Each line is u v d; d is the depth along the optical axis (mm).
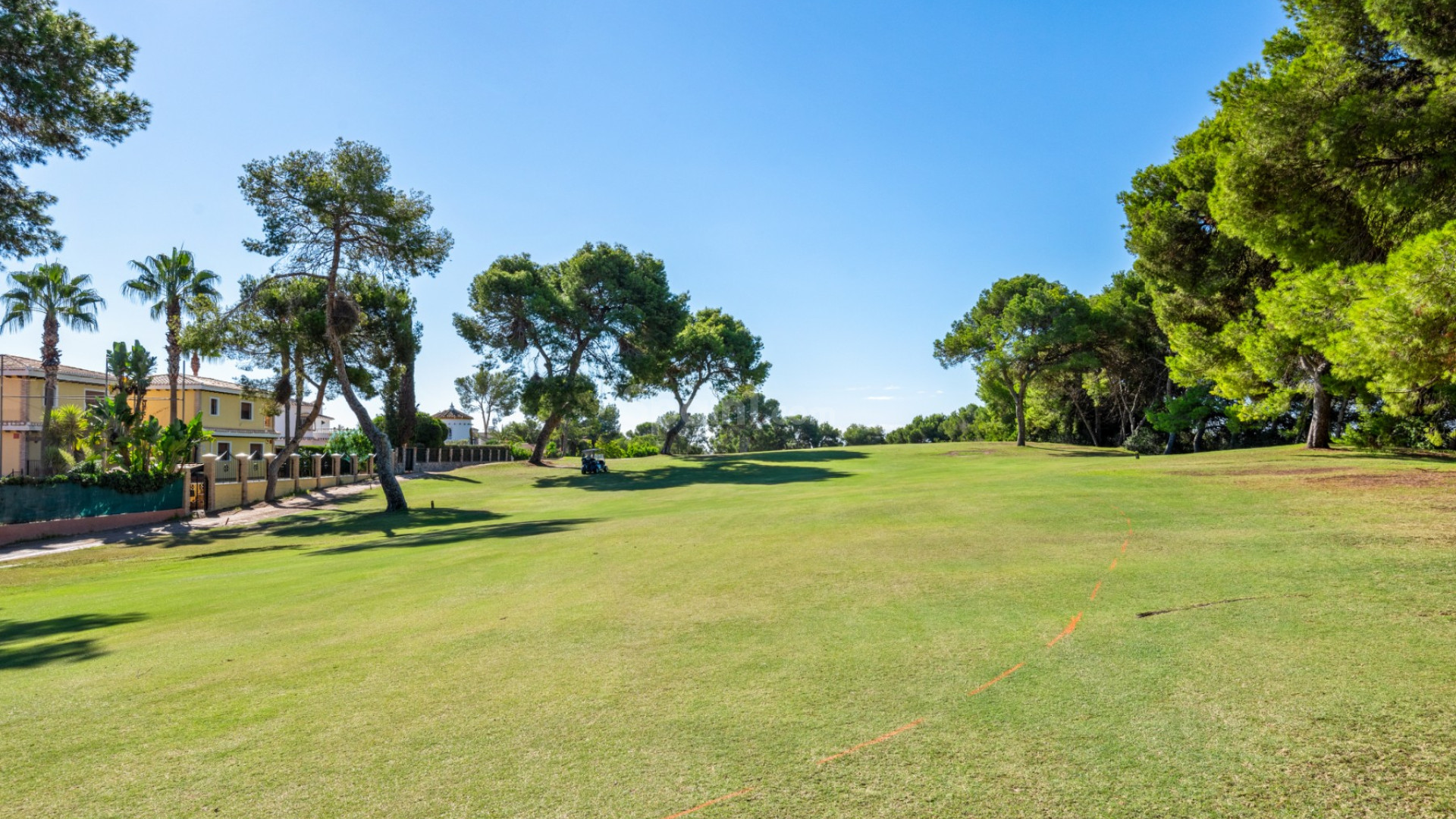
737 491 23328
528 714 3455
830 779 2635
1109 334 38188
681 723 3240
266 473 27016
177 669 4723
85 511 19281
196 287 31547
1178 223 19500
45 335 29703
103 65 12656
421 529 16844
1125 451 38469
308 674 4363
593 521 14852
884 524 9906
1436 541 6152
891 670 3812
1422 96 10141
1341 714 2953
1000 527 8805
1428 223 10281
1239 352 18609
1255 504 9164
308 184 20484
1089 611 4773
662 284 42000
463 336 39875
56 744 3426
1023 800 2416
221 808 2664
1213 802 2342
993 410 53156
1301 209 11164
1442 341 8297
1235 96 13820
